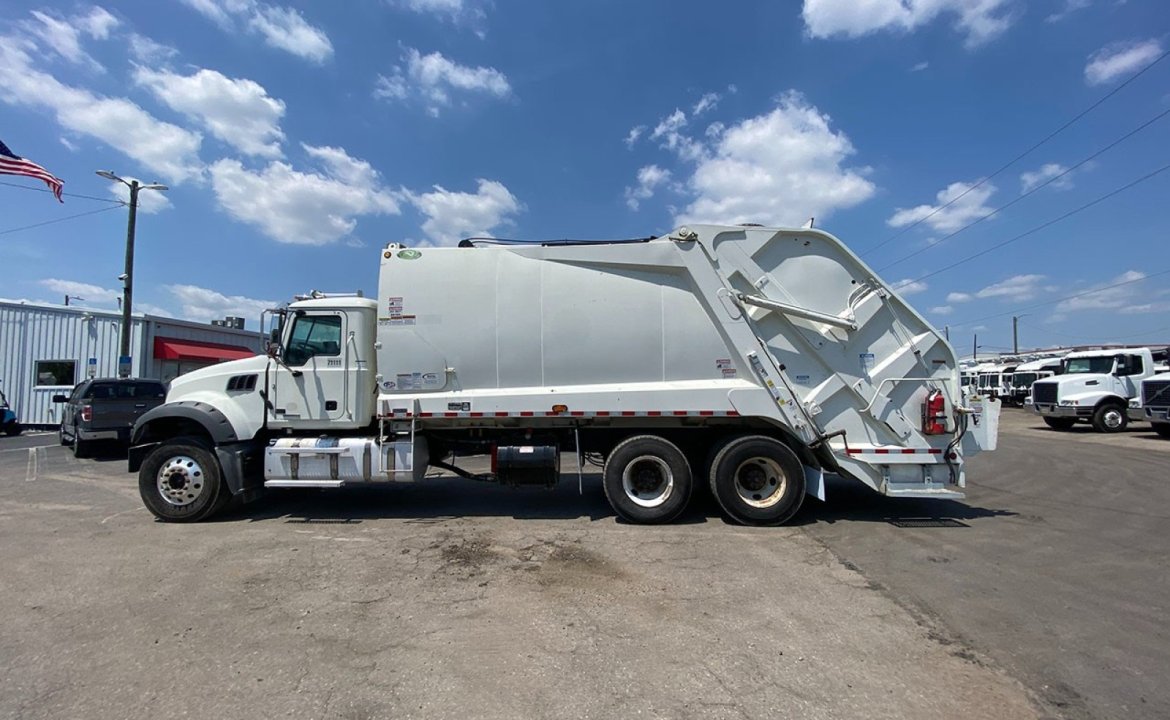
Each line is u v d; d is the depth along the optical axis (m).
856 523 7.18
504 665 3.60
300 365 7.56
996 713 3.10
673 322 7.29
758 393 7.21
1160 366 22.69
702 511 7.76
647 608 4.50
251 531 6.79
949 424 7.26
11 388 24.25
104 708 3.14
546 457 7.50
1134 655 3.75
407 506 8.15
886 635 4.03
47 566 5.50
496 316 7.36
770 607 4.52
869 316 7.31
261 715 3.07
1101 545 6.21
